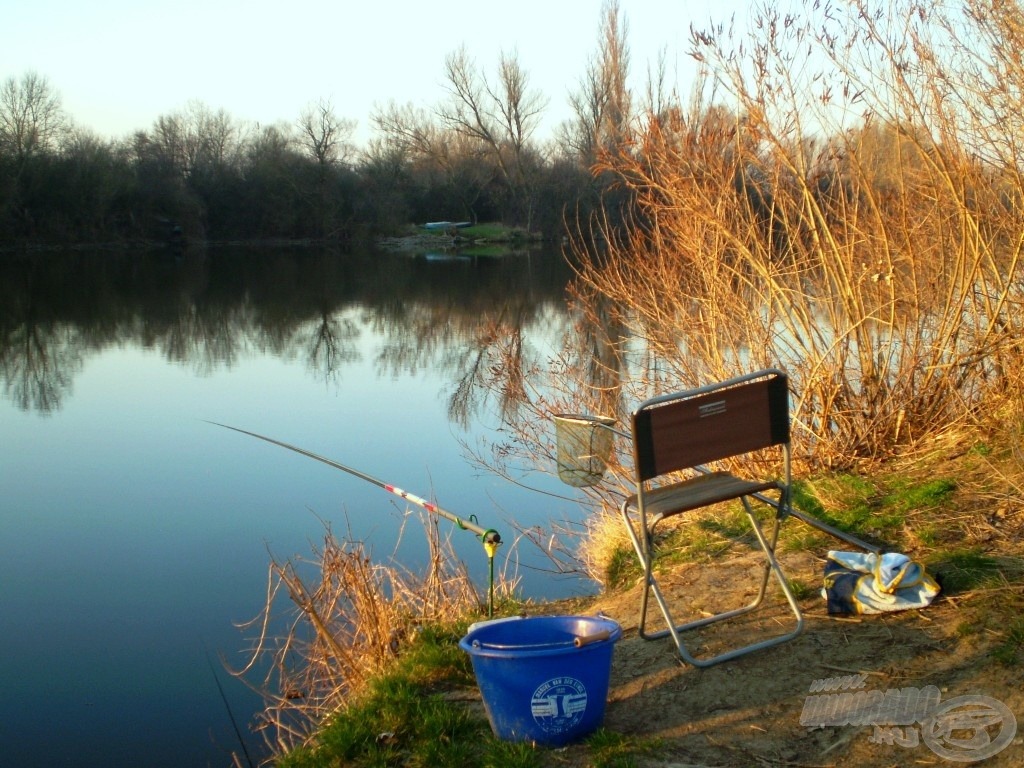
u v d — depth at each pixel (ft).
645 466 11.23
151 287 92.99
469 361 47.73
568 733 10.30
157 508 25.96
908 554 13.89
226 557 22.34
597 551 19.45
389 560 21.36
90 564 21.88
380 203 172.35
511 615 15.23
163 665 17.33
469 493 26.14
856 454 18.81
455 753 10.51
